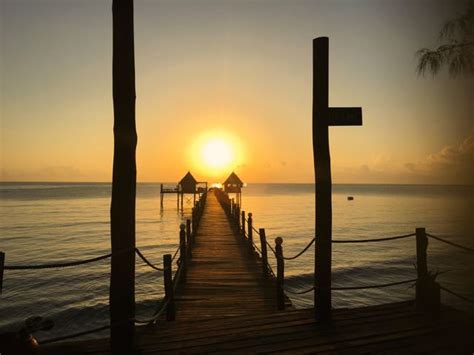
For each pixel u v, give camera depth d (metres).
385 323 4.54
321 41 4.57
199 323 4.68
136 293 14.63
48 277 17.36
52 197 98.19
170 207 66.38
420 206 74.12
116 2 3.91
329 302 4.61
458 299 9.63
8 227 36.41
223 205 28.11
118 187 3.83
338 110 4.61
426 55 3.49
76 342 4.15
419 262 5.15
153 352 3.84
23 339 3.32
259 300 6.43
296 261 21.81
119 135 3.85
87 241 28.28
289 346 3.91
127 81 3.89
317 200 4.66
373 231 37.12
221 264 9.41
